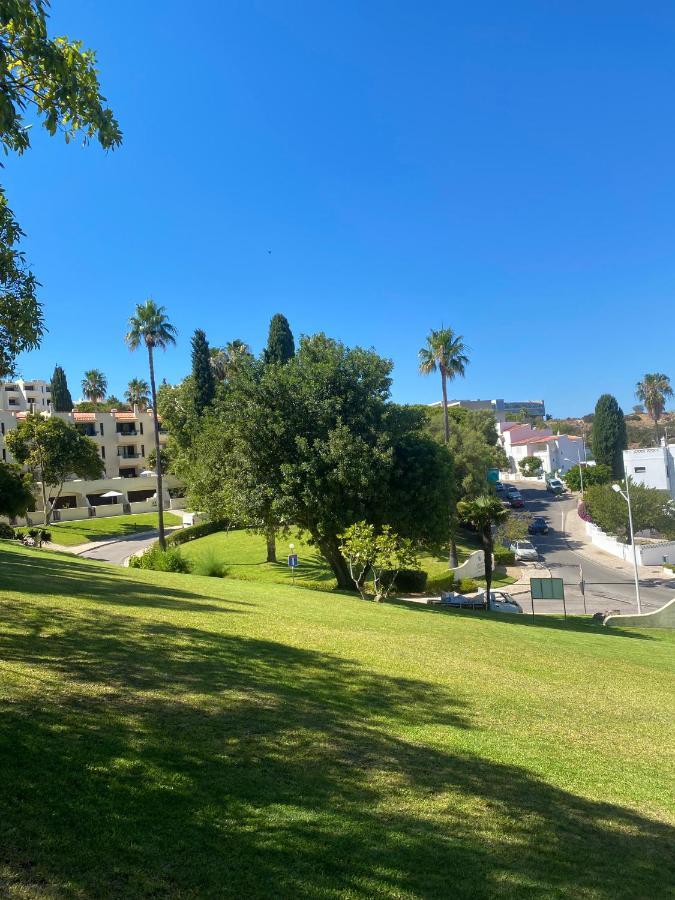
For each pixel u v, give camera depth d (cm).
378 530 2198
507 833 484
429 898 375
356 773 542
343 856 405
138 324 3956
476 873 415
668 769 731
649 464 5466
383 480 2170
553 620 2464
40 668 679
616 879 443
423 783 546
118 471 7244
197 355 5712
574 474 7125
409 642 1242
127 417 7412
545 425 13850
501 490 7431
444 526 2333
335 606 1728
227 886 347
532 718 838
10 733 489
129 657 782
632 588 3591
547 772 645
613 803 598
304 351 2480
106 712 575
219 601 1506
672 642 2119
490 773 607
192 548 4522
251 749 550
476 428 7388
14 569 1505
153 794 438
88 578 1580
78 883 324
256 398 2316
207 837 396
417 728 704
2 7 544
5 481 3622
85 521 5791
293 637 1113
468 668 1079
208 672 771
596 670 1279
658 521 4541
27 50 597
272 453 2270
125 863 351
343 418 2255
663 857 497
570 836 502
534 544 5019
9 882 313
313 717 666
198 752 522
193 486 3152
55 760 459
